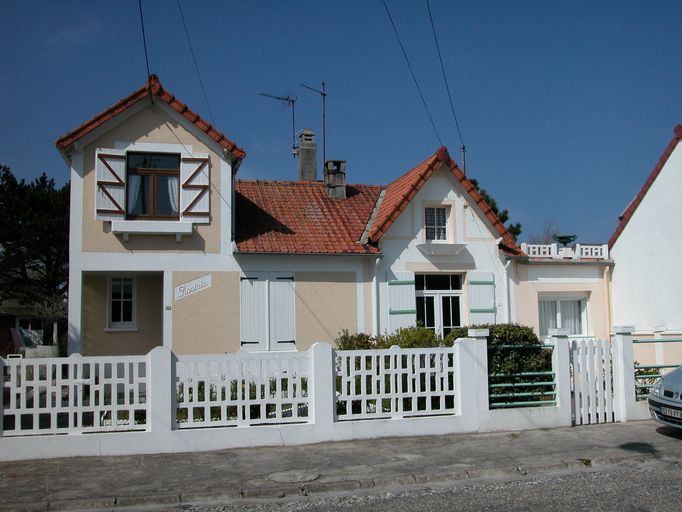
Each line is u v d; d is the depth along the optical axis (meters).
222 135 15.81
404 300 17.22
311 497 7.95
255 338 15.91
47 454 9.36
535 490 8.08
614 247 19.69
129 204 15.48
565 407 11.69
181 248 15.62
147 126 15.52
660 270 18.20
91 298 16.78
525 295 18.50
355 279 16.86
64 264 33.91
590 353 12.07
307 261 16.52
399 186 19.20
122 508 7.57
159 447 9.70
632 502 7.47
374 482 8.38
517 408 11.52
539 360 11.90
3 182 33.56
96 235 15.12
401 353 10.95
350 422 10.55
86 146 15.20
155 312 17.05
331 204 19.05
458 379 11.20
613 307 19.58
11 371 9.41
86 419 11.43
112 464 9.11
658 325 18.25
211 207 15.87
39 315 32.88
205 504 7.71
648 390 12.73
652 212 18.62
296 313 16.28
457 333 12.45
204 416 10.12
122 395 14.14
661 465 9.34
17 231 32.84
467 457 9.54
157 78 15.38
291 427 10.23
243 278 15.99
